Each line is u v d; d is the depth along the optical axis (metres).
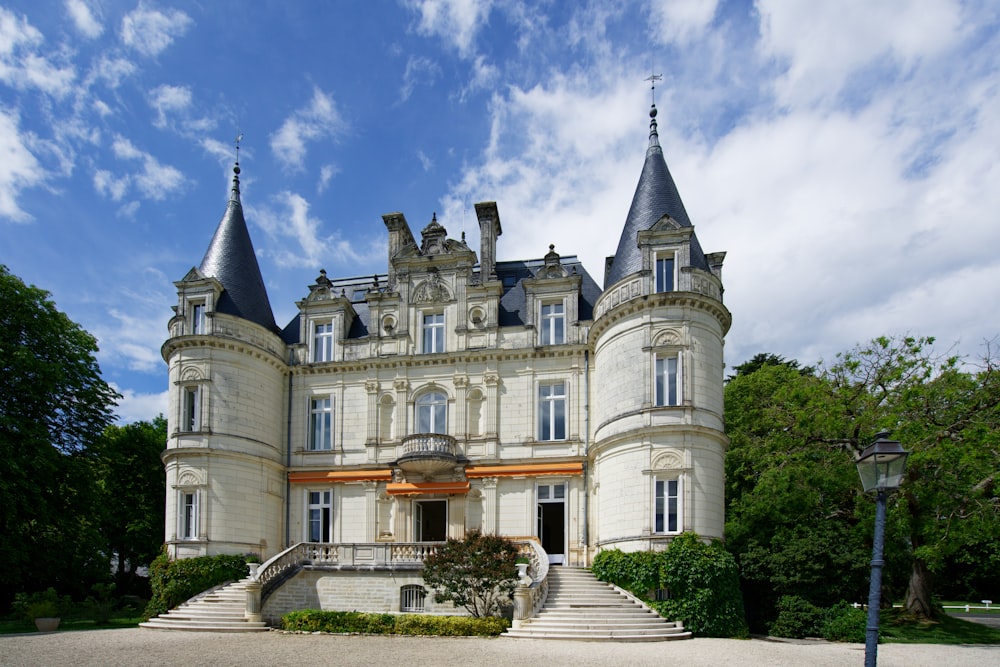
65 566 33.62
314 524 32.44
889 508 26.92
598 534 28.17
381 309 33.59
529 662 16.52
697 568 24.22
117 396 37.44
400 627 22.50
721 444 27.03
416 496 31.03
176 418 30.28
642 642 20.98
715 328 27.62
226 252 33.12
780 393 31.31
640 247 27.97
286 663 16.41
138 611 34.12
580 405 30.66
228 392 30.47
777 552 28.12
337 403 33.06
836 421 27.84
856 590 26.91
